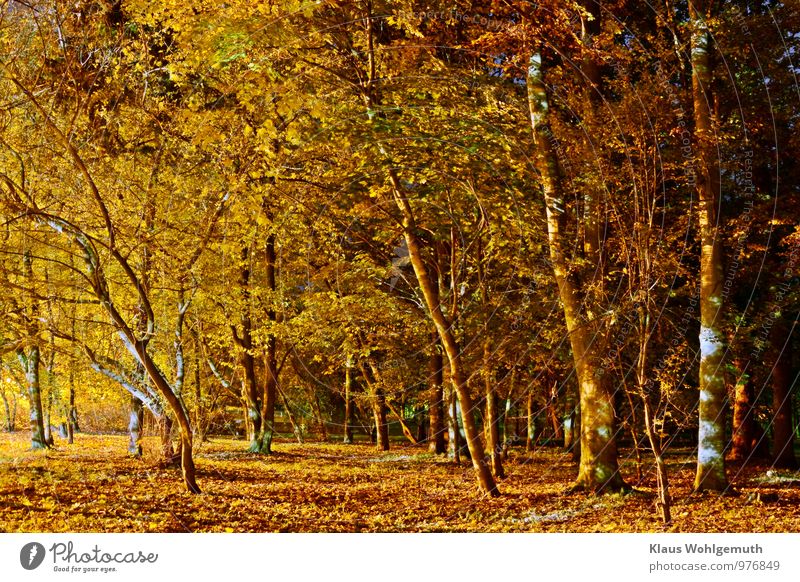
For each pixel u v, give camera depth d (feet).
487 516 42.47
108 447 87.20
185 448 45.88
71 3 40.37
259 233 58.70
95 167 46.42
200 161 49.47
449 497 50.52
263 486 52.70
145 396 58.29
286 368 125.08
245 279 79.56
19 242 49.24
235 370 93.86
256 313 74.28
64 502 38.24
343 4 46.21
